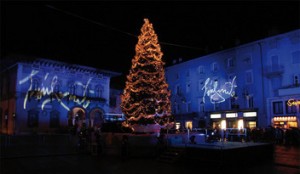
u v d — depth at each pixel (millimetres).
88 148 19562
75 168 14000
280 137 24875
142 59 20359
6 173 12641
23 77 35094
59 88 38438
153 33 21000
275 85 32125
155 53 20734
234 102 35969
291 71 30859
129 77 20641
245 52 35312
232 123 35531
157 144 17188
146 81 19719
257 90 33594
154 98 19719
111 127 22438
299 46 30484
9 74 36969
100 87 43281
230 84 36469
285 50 31578
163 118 20172
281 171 13133
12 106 34812
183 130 23312
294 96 29969
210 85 39031
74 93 39844
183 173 12797
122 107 20828
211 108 38562
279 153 18719
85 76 41531
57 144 24672
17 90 34375
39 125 35781
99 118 42344
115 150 18609
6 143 24328
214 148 14391
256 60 34094
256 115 33062
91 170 13484
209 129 28672
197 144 16719
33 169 13656
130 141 17703
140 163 15602
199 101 40500
